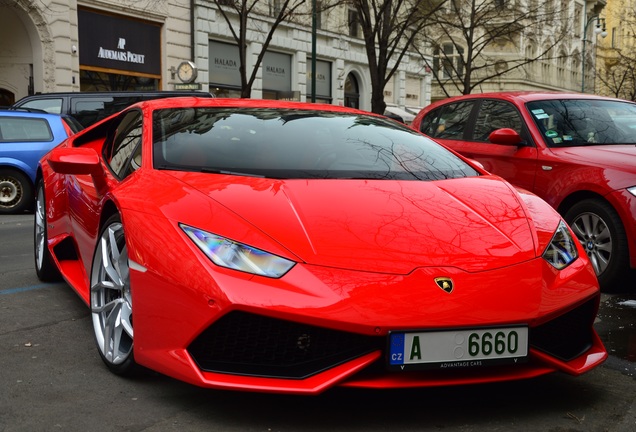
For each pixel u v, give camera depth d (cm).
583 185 561
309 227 284
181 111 394
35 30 1934
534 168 617
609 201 542
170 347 271
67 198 451
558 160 596
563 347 296
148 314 280
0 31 1966
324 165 349
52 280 534
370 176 342
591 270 309
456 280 270
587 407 294
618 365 358
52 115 1218
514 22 2605
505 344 267
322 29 3094
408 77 3716
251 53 2748
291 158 351
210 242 274
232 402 289
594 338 308
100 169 370
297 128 387
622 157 562
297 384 259
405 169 359
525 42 4541
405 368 257
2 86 1983
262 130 378
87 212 398
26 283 528
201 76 2523
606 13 5825
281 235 278
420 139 412
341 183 327
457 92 4512
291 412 280
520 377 275
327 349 262
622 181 539
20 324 411
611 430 270
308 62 3083
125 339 319
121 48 2234
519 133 653
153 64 2366
